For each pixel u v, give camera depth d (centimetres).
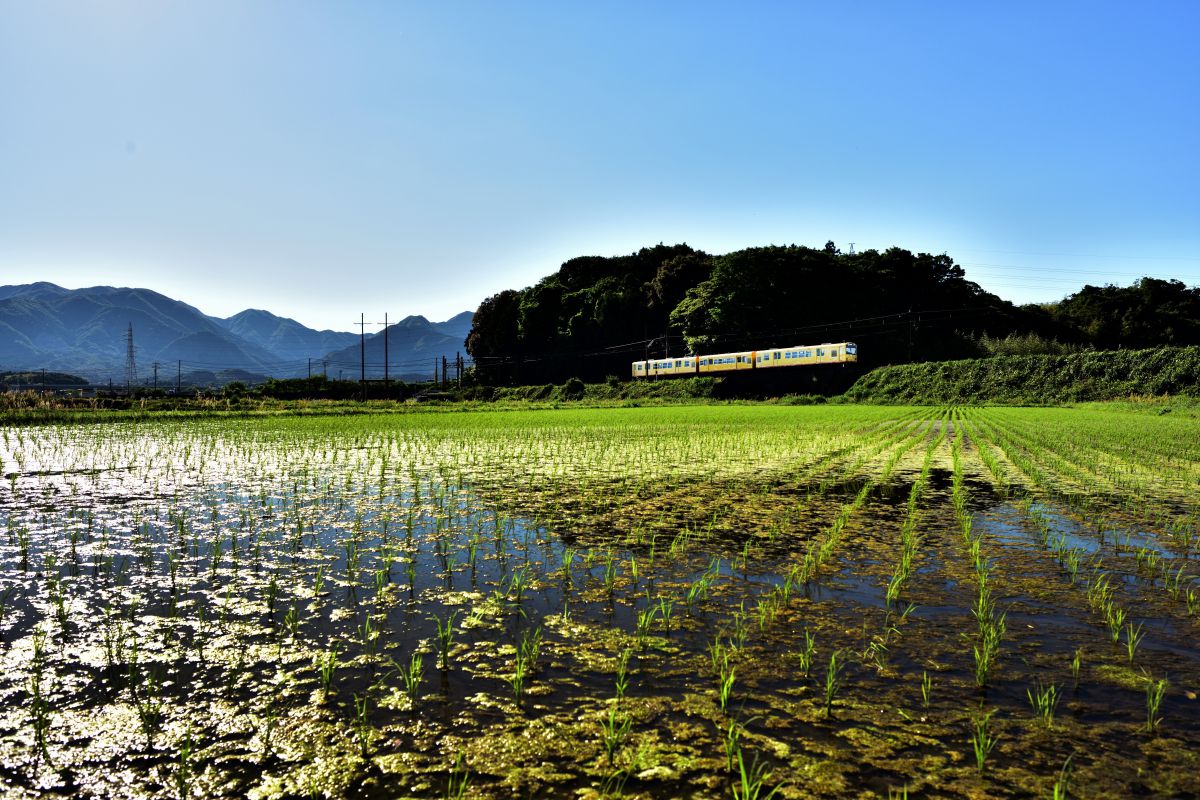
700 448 1845
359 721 407
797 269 7169
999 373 5566
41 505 1047
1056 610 596
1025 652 508
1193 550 794
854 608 602
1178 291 7656
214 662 489
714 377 6694
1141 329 7406
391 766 362
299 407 4506
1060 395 5094
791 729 400
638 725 405
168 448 1841
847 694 442
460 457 1648
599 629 555
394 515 976
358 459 1611
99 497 1112
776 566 729
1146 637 537
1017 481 1276
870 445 1936
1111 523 929
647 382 7200
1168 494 1145
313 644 521
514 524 923
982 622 557
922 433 2333
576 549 798
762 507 1036
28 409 3206
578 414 3912
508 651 511
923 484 1246
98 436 2211
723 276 7131
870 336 7006
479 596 634
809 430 2475
